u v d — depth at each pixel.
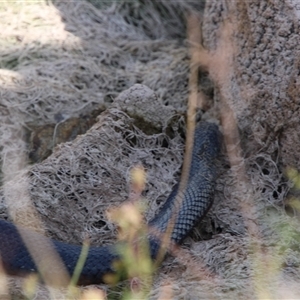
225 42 11.01
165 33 13.47
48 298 7.57
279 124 9.69
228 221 9.30
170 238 8.54
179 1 13.67
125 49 12.66
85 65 11.83
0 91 10.96
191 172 9.70
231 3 10.73
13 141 10.60
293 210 9.48
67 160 9.30
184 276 8.03
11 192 8.97
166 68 12.14
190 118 10.40
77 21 12.62
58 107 11.09
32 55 11.84
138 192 8.45
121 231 8.75
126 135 9.80
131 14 13.38
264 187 9.69
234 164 10.13
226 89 10.88
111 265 7.96
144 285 7.94
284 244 8.45
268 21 9.80
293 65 9.41
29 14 12.29
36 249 7.97
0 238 8.00
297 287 7.49
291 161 9.61
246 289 7.49
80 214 8.98
